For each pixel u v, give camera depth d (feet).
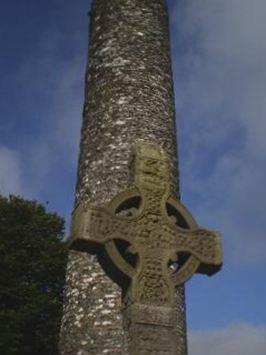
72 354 34.14
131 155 21.88
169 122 42.55
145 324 18.35
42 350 65.98
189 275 20.01
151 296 18.89
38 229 72.49
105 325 33.88
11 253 68.33
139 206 20.25
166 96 43.52
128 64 43.29
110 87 42.57
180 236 20.34
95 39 46.09
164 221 20.21
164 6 48.65
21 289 66.03
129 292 18.94
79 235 18.66
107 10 46.52
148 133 40.78
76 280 36.19
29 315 64.18
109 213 19.35
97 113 42.11
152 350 18.06
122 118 41.04
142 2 46.83
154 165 20.98
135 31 44.96
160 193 20.61
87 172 40.11
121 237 19.22
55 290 69.82
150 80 43.16
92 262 35.99
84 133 42.47
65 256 70.79
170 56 46.47
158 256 19.58
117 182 38.47
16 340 62.85
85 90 45.03
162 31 46.50
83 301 35.19
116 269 19.07
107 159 39.63
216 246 20.79
